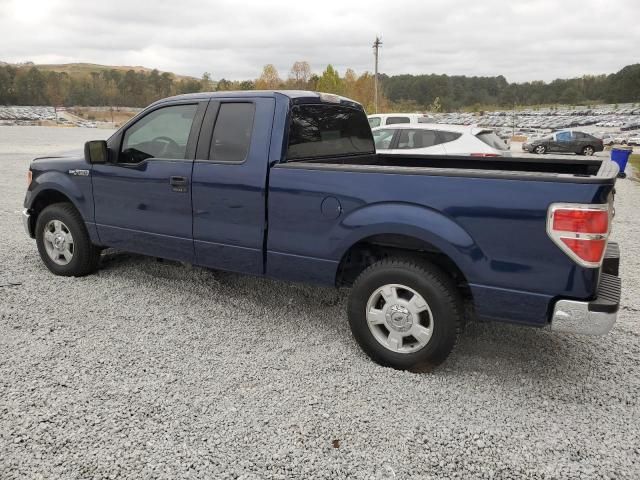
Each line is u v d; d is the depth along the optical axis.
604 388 3.31
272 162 3.79
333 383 3.29
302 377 3.35
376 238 3.48
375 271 3.42
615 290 3.09
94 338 3.83
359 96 78.88
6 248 6.17
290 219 3.70
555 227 2.85
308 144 4.12
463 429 2.85
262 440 2.71
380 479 2.46
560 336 4.07
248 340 3.88
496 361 3.64
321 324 4.21
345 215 3.46
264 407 3.01
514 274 3.01
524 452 2.67
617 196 12.20
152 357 3.57
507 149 9.64
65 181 4.93
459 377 3.40
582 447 2.72
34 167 5.22
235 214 3.95
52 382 3.21
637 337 4.07
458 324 3.25
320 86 80.19
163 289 4.88
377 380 3.34
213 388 3.19
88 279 5.09
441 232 3.14
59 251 5.13
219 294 4.80
